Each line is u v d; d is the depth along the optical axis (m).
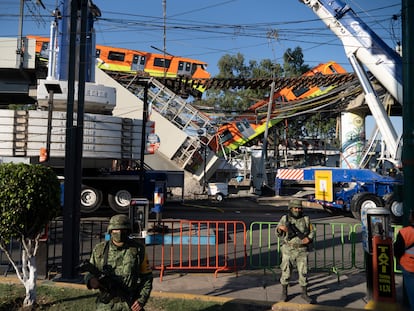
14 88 22.30
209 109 33.44
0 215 4.80
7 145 13.04
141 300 3.41
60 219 14.02
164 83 30.30
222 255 9.40
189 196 25.55
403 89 5.99
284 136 41.22
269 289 6.62
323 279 7.32
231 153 36.34
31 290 5.32
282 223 6.12
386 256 5.55
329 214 19.30
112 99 14.53
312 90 31.55
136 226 7.77
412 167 5.75
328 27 15.57
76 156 6.93
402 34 6.14
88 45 14.28
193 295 5.92
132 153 15.02
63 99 13.15
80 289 6.03
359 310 5.41
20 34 20.34
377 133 21.53
